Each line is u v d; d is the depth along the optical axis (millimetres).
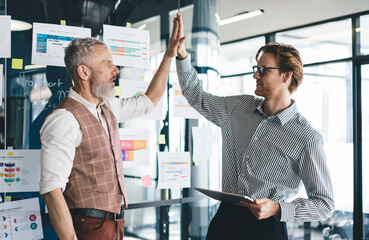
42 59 1901
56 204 1317
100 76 1514
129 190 2121
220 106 1674
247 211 1478
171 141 2314
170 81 2318
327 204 1395
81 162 1444
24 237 1831
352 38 4406
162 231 2270
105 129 1552
